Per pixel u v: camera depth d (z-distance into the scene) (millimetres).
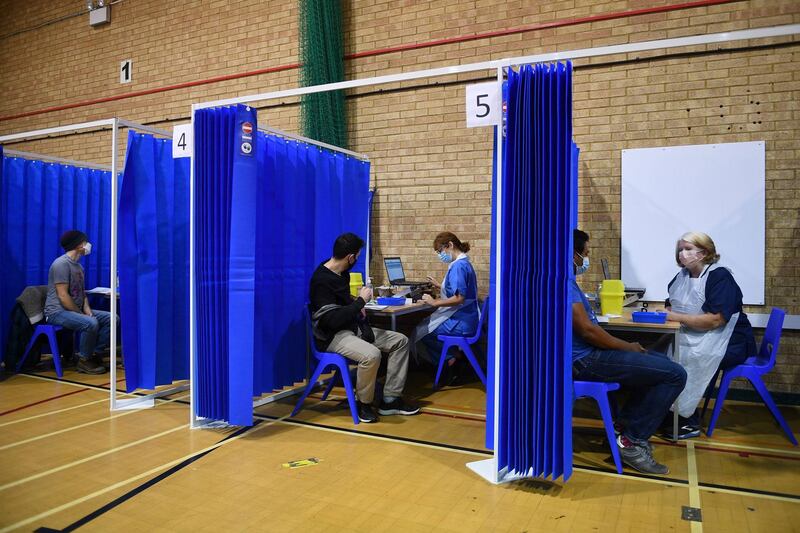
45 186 5617
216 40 6719
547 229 2691
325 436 3543
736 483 2844
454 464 3072
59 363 5125
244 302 3506
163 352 4449
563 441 2676
